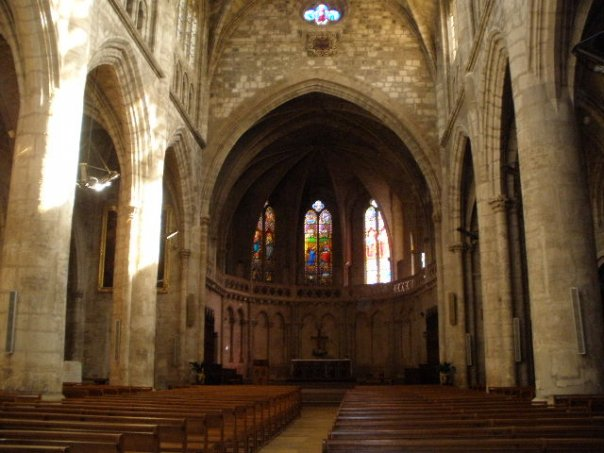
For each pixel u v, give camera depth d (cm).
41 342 1423
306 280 4844
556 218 1388
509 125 2100
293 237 4788
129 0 2203
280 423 1827
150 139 2305
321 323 4706
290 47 3491
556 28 1460
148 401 1198
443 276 3219
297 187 4759
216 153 3347
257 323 4559
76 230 3080
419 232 4247
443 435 614
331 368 4131
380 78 3444
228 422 1144
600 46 1319
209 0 3366
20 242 1456
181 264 3070
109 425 708
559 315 1341
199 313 3216
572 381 1304
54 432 607
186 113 2855
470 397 1452
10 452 497
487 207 2156
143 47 2194
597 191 2506
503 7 1752
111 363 2142
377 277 4750
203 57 3284
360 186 4834
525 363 2012
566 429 618
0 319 1421
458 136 2748
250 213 4641
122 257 2220
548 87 1469
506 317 2041
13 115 2416
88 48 1694
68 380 2238
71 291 3064
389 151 4062
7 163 2728
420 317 4156
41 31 1527
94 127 2848
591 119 2128
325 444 523
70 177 1552
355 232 4884
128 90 2180
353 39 3500
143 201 2278
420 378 3553
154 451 691
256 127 3806
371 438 600
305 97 3731
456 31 2820
